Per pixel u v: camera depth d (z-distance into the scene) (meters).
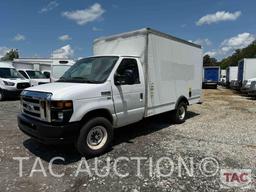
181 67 8.10
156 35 6.69
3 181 4.12
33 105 4.96
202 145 5.94
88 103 4.93
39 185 3.98
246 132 7.23
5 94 14.38
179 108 8.19
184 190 3.83
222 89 30.83
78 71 5.95
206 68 32.59
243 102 15.00
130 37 6.62
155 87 6.79
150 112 6.65
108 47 7.17
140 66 6.27
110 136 5.41
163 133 7.09
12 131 7.16
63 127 4.54
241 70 23.56
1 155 5.25
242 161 4.95
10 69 15.66
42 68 25.05
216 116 9.90
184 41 8.21
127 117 5.89
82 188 3.89
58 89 4.81
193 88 9.02
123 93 5.70
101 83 5.26
